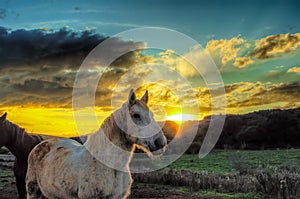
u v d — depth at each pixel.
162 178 10.61
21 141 8.10
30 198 5.86
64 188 5.05
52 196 5.37
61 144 5.68
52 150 5.61
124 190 4.89
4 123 7.99
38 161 5.70
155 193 8.99
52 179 5.23
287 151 15.41
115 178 4.77
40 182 5.58
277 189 8.30
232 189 9.01
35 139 8.32
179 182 10.16
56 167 5.23
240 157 13.21
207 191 9.12
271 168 11.09
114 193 4.78
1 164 15.30
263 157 13.92
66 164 5.10
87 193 4.79
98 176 4.75
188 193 8.85
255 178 9.32
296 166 11.62
